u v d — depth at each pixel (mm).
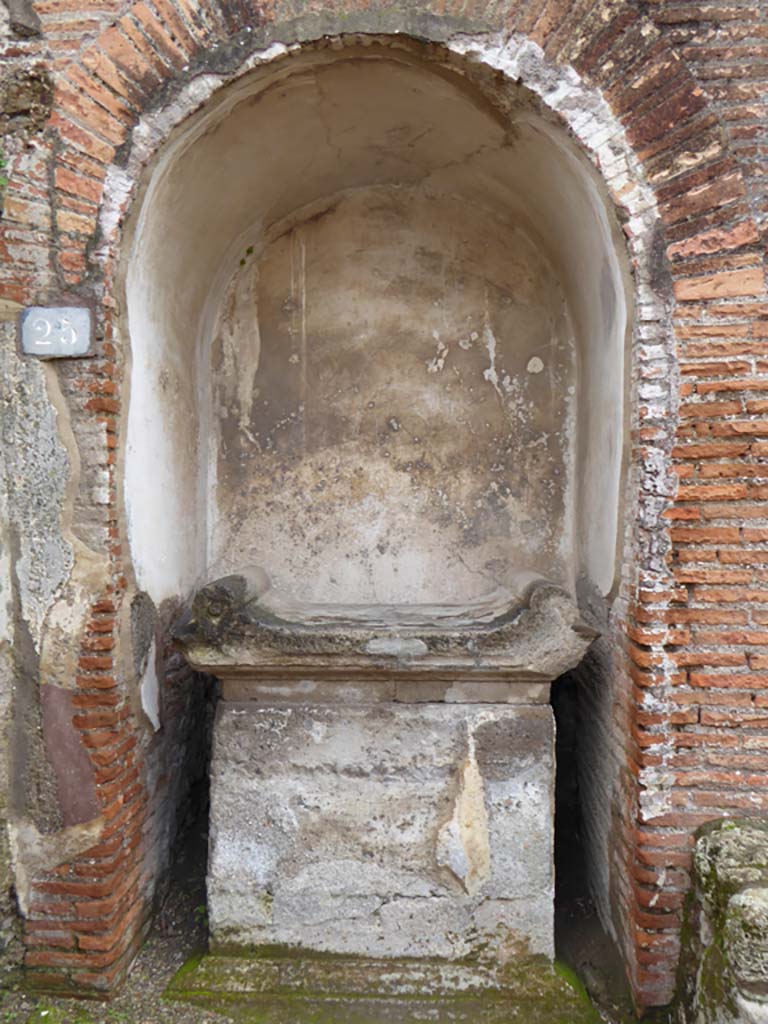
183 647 2951
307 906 2951
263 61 2693
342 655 2906
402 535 3863
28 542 2781
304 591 3873
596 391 3307
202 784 3895
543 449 3814
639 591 2666
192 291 3545
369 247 3887
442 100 2986
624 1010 2752
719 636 2633
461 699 2998
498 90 2770
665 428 2631
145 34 2680
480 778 2941
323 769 2982
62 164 2686
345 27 2652
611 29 2611
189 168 2973
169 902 3324
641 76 2607
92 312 2711
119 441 2842
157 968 2980
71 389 2740
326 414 3896
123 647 2891
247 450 3908
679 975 2648
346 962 2916
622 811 2896
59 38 2688
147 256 3008
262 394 3902
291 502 3896
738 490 2592
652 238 2621
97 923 2803
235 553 3898
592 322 3342
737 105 2615
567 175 2906
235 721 3016
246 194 3477
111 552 2791
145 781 3145
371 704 3006
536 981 2822
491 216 3816
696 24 2645
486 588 3814
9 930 2834
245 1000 2785
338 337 3896
